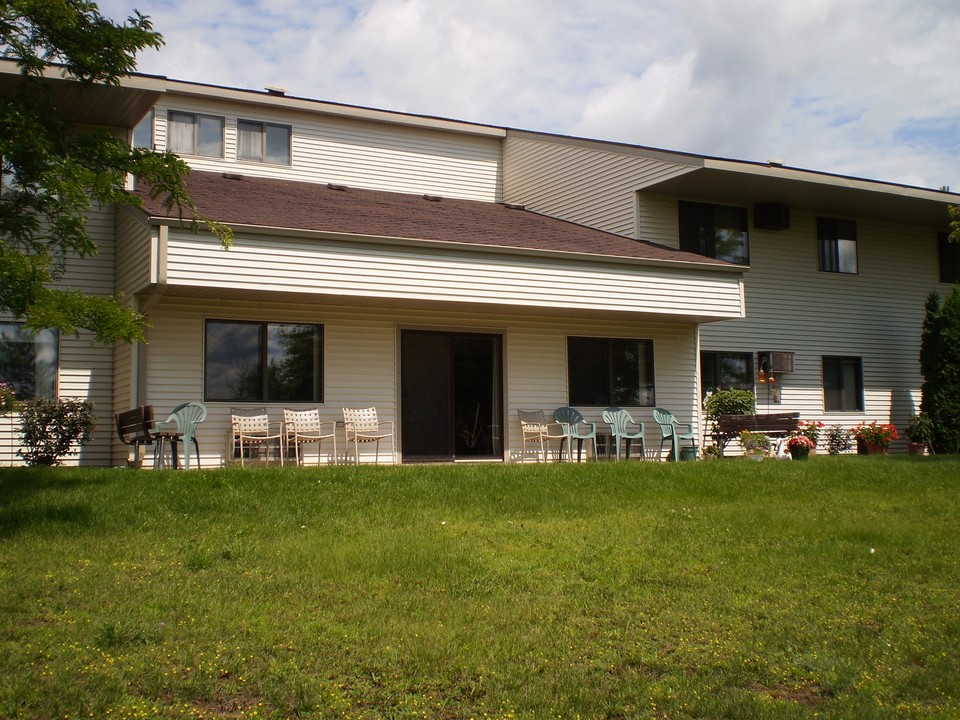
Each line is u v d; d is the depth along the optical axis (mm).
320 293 14078
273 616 6812
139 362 14211
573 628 6871
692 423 19156
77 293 9953
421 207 19250
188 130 19469
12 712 5109
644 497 11867
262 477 11492
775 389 21453
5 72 14047
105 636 6133
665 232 19844
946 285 24344
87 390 15320
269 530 9430
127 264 14602
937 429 21531
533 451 17609
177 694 5480
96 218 15523
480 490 11578
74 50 10516
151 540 8812
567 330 18141
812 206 21547
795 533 10188
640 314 17125
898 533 10266
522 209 22125
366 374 16250
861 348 22719
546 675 5977
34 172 10398
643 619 7121
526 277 15672
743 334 20984
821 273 22250
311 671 5887
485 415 17422
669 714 5488
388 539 9195
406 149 21969
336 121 21109
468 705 5543
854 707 5621
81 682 5516
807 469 14555
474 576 8086
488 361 17562
